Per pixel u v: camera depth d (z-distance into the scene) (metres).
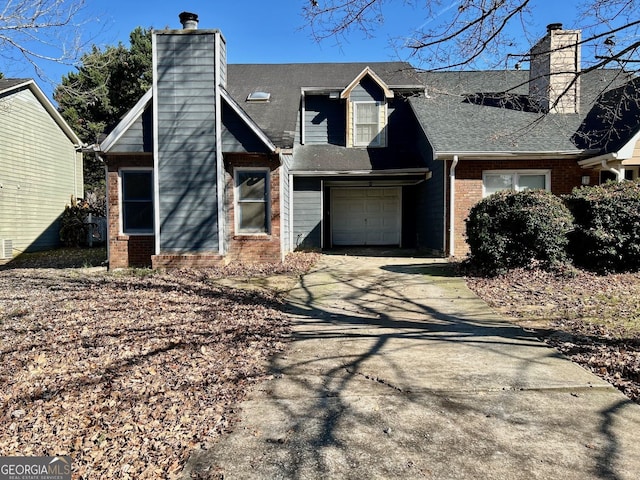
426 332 5.39
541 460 2.62
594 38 4.68
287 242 12.76
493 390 3.64
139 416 3.24
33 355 4.48
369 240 15.78
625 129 9.98
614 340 4.74
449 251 11.53
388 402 3.46
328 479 2.48
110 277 9.11
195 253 9.97
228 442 2.89
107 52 8.84
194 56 9.80
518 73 14.20
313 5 5.21
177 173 9.88
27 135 15.90
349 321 5.98
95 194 28.72
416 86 13.41
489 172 11.48
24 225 15.72
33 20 6.21
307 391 3.69
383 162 13.55
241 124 9.91
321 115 14.86
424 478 2.47
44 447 2.82
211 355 4.58
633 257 8.06
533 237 8.27
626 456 2.64
